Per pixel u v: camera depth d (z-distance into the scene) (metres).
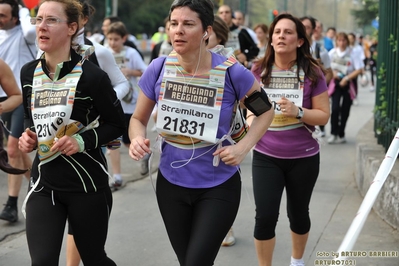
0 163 5.93
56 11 4.66
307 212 6.35
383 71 10.77
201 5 4.57
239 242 7.68
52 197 4.73
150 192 10.27
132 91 10.94
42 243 4.52
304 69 6.23
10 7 8.18
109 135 4.86
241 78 4.72
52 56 4.74
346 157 13.48
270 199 5.96
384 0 11.09
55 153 4.71
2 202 9.53
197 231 4.59
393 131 9.30
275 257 7.14
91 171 4.80
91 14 6.21
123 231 8.14
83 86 4.70
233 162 4.61
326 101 6.23
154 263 7.02
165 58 4.86
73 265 5.68
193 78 4.72
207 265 4.52
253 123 4.86
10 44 8.39
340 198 9.82
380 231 7.86
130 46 12.02
